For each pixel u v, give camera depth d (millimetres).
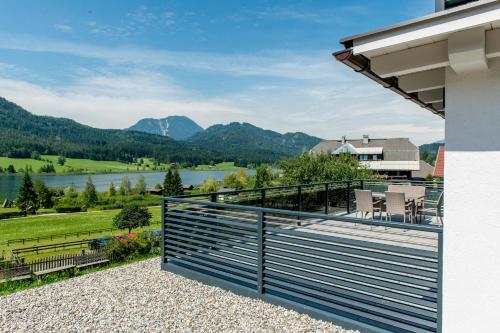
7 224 52500
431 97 5094
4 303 4641
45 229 48281
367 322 3662
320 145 58469
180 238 5785
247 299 4590
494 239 2879
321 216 3920
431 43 2887
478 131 2922
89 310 4359
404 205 6688
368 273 3729
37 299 4758
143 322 3994
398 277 3742
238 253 4938
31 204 65562
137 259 12633
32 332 3801
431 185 9305
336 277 4301
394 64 3086
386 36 2697
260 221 4574
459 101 3002
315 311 3984
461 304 3053
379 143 56719
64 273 9383
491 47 2588
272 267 4500
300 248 4254
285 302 4270
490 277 2904
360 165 27344
